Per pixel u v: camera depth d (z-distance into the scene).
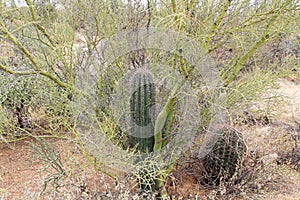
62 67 2.93
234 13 2.45
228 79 2.54
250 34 2.75
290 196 2.96
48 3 2.59
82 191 2.61
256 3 2.47
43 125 3.87
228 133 2.85
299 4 2.21
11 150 3.61
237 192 2.84
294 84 6.44
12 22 2.45
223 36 2.58
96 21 2.55
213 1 2.50
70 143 3.43
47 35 2.53
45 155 2.55
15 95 3.43
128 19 2.62
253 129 3.68
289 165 3.49
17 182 3.00
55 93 2.95
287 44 2.95
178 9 2.33
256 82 2.74
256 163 3.13
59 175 2.45
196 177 3.11
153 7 2.55
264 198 2.87
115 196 2.50
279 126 3.89
